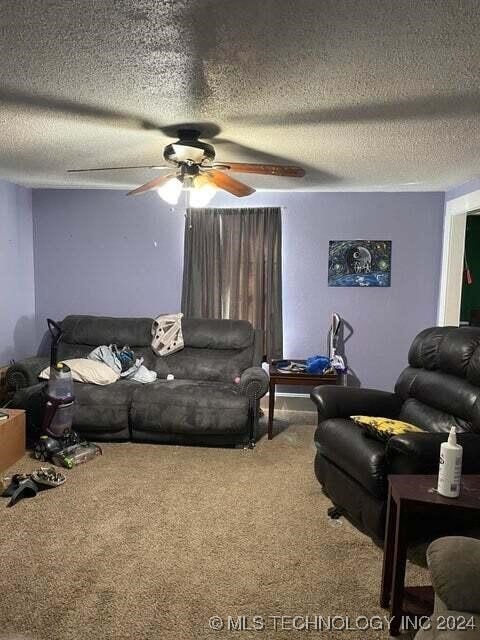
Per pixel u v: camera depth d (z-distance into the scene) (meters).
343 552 2.20
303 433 3.92
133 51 1.62
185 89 1.95
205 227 4.52
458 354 2.55
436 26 1.43
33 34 1.50
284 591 1.91
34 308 4.82
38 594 1.85
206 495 2.75
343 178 3.79
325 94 1.99
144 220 4.66
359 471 2.21
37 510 2.53
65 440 3.27
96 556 2.12
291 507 2.63
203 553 2.16
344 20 1.40
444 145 2.75
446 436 2.06
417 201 4.41
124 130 2.55
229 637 1.66
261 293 4.52
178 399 3.48
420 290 4.50
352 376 4.63
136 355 4.18
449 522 2.14
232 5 1.33
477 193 3.64
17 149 3.00
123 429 3.58
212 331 4.19
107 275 4.75
